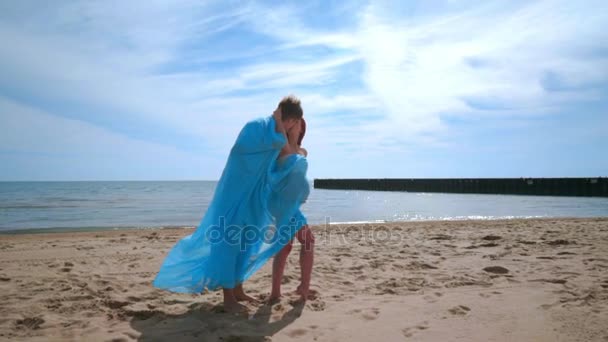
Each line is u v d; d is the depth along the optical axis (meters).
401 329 2.65
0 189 69.25
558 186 39.25
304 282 3.29
